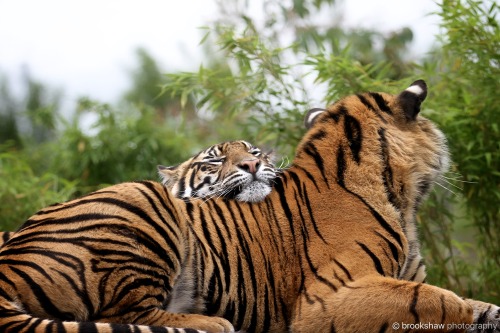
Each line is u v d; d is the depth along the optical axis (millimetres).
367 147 10148
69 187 15648
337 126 10344
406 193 10219
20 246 8414
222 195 10586
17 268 8188
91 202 8734
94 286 8367
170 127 20625
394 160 10188
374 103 10492
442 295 9070
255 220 9703
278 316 9539
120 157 18422
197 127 22391
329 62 13242
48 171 18531
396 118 10492
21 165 15977
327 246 9555
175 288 9062
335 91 13383
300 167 10188
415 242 10281
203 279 9164
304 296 9391
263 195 9984
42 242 8414
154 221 8828
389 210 9906
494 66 13094
